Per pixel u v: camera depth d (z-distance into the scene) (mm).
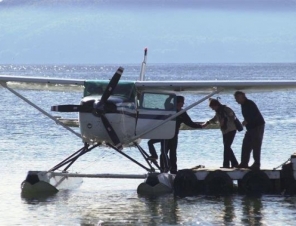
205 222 27281
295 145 49281
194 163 41344
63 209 29750
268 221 27359
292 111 82688
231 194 32969
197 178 33688
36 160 42438
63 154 45031
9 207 30156
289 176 33406
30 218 28031
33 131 58875
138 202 31266
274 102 101312
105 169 39625
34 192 33500
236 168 34312
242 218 27891
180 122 35906
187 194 33094
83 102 33781
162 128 35156
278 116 75438
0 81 36219
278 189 33906
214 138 53781
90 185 35969
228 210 29422
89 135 34125
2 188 34281
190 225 26844
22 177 36875
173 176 34562
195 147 48625
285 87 35000
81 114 33875
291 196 32375
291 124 65375
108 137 34062
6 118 72250
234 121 35094
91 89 35156
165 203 30984
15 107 90000
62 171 34656
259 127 33781
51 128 61281
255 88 35312
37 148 47781
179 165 40625
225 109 35094
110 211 29391
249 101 33906
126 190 34375
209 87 35156
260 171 33562
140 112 34781
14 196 32500
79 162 42156
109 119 33750
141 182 36625
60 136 55062
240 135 56344
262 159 42719
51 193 33531
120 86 34688
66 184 35250
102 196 32812
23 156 44062
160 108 35094
